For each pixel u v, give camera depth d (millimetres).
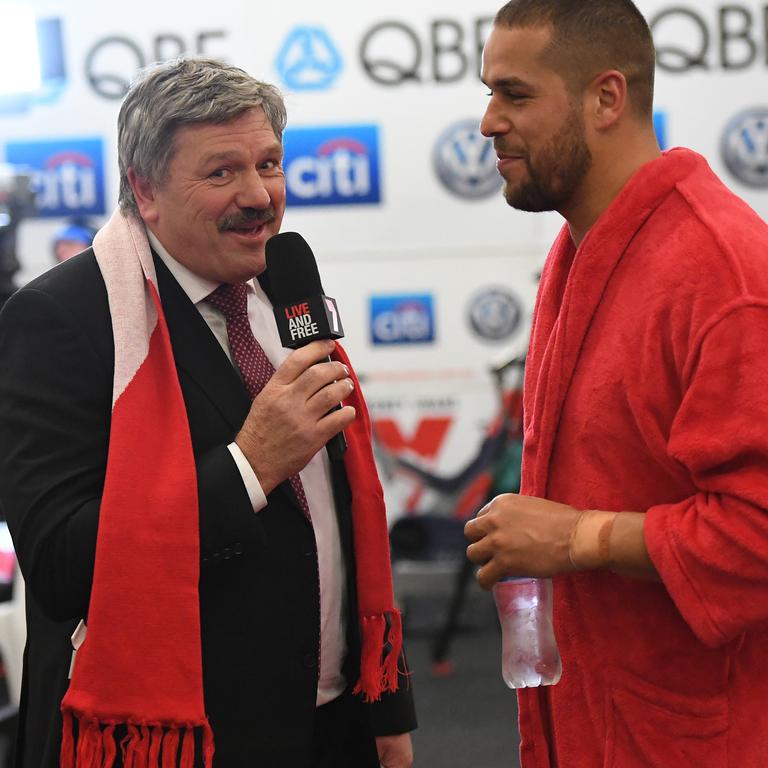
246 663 1927
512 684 1917
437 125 6031
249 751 1929
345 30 6000
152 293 1926
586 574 1859
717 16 6023
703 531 1640
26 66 6020
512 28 1823
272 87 1983
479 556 1867
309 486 2074
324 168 6047
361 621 2109
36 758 1930
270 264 1935
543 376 1927
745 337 1629
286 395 1841
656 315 1724
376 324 6102
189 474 1819
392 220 6066
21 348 1877
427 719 4672
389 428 6109
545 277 2080
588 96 1815
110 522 1787
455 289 6082
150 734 1789
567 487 1866
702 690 1778
